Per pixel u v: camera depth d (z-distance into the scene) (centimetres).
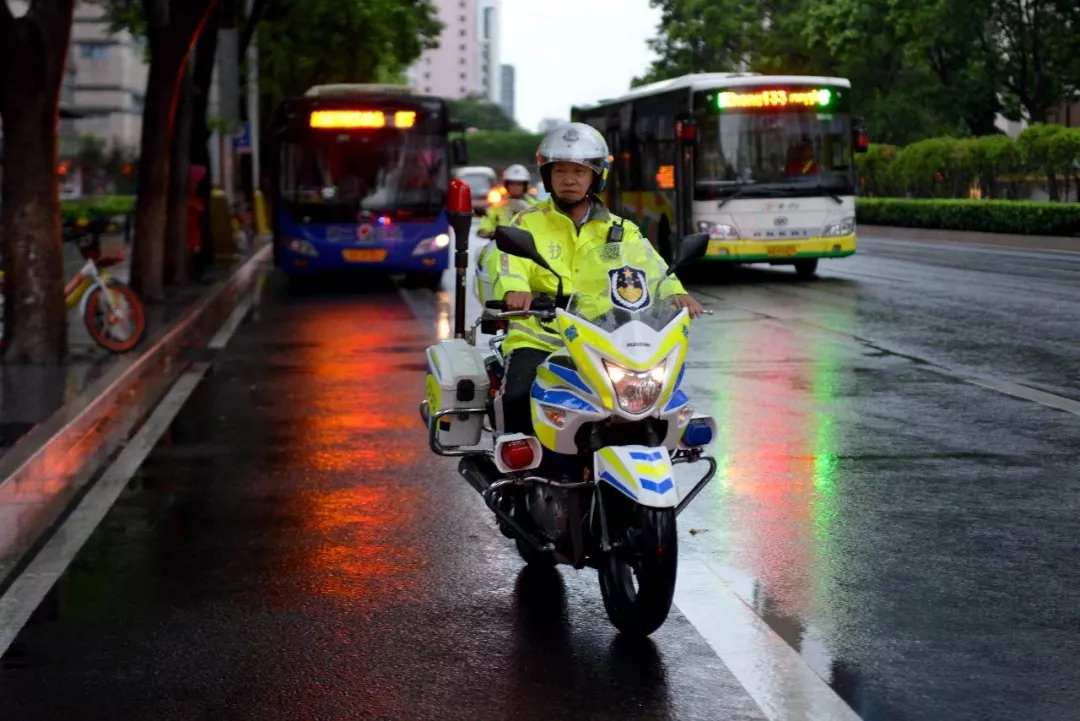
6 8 1318
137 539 725
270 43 4172
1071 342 1463
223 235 3100
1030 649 533
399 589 628
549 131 583
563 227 586
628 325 525
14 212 1362
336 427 1048
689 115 2347
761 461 892
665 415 539
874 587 618
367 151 2377
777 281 2331
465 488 835
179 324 1722
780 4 5822
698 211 2361
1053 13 4072
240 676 516
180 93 2267
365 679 512
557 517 568
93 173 7738
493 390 629
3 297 1378
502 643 550
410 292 2331
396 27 4253
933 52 4375
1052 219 3219
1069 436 966
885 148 4322
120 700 494
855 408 1084
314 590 628
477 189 5525
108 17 3541
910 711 471
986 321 1664
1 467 860
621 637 555
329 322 1844
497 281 576
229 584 639
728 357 1388
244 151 3791
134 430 1052
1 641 560
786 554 674
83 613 597
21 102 1347
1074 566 650
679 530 721
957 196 4019
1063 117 5262
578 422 537
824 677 505
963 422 1021
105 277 1440
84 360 1389
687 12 6028
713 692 492
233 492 833
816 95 2358
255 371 1373
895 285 2195
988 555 670
